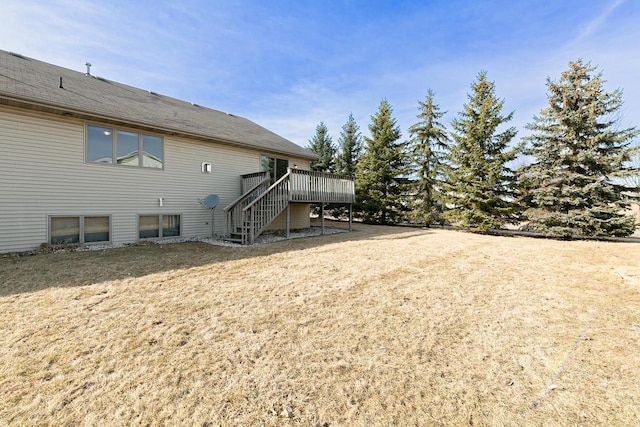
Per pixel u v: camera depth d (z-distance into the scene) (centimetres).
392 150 1916
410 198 1841
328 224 1780
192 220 1018
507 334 329
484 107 1301
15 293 427
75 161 778
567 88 1169
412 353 287
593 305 418
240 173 1163
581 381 246
